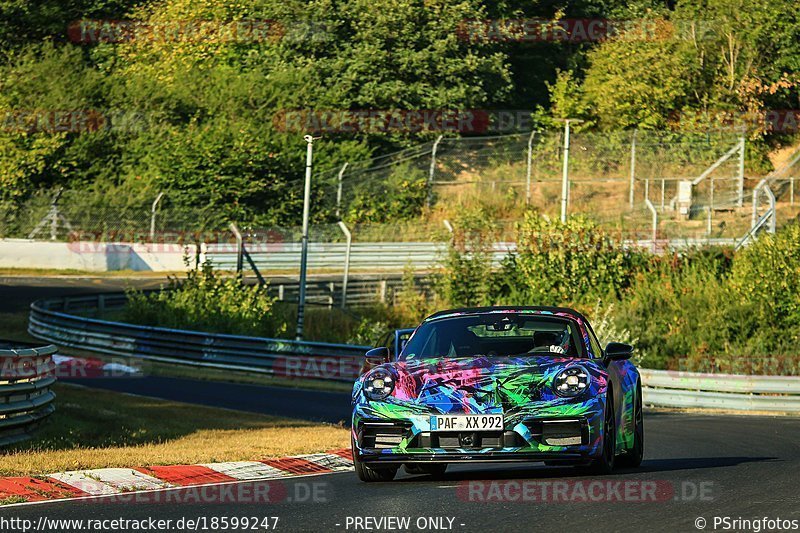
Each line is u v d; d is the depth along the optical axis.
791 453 48.72
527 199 196.38
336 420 71.75
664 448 52.81
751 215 189.25
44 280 162.88
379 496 32.41
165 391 89.69
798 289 127.75
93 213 181.50
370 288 151.50
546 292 141.88
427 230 178.88
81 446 50.31
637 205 195.62
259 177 190.12
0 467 39.34
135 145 199.62
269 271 167.62
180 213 182.00
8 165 190.75
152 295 133.88
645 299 132.62
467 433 33.28
